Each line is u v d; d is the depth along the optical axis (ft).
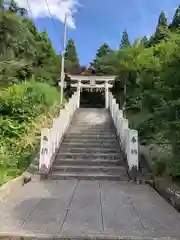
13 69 54.13
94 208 15.80
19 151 31.53
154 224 13.10
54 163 29.86
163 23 79.00
